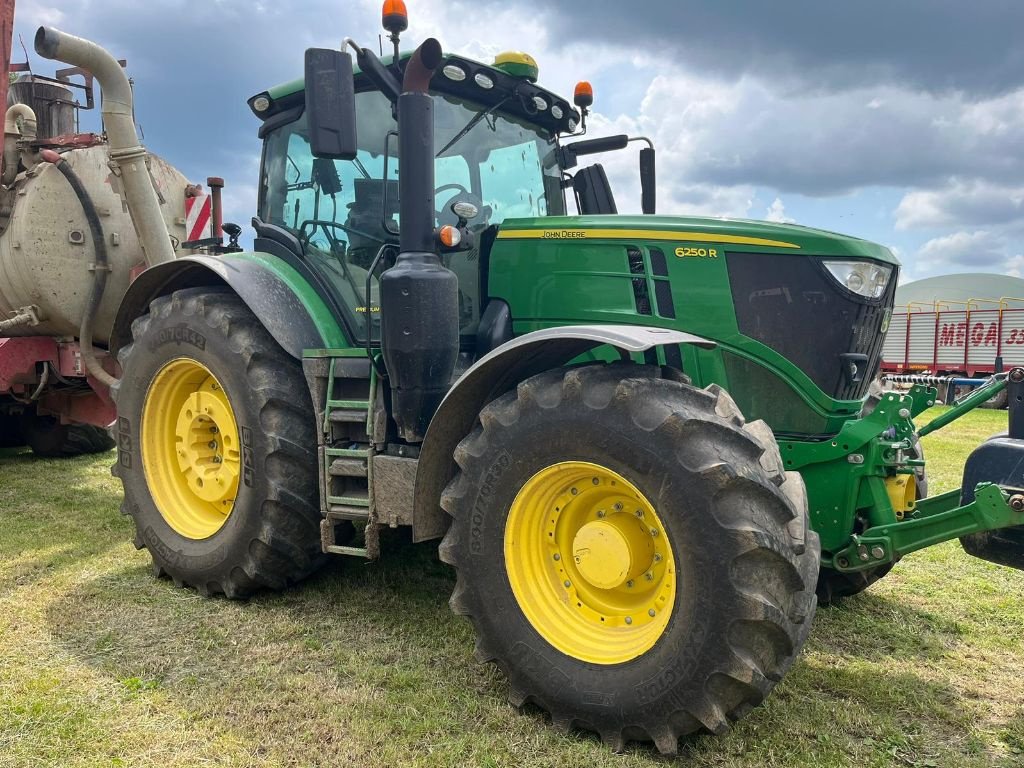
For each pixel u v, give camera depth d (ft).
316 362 11.24
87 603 11.64
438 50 9.32
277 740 7.95
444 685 9.20
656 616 8.14
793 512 7.68
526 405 8.65
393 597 12.03
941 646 10.77
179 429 13.03
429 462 9.61
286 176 13.05
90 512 16.88
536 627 8.54
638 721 7.79
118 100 15.88
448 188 11.85
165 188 20.75
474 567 8.91
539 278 11.14
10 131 18.90
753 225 10.48
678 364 10.46
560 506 8.84
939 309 61.62
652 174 14.34
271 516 11.32
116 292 19.71
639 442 7.80
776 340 10.28
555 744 8.02
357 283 11.93
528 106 12.75
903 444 9.87
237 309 12.10
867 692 9.30
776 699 9.05
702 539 7.43
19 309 19.39
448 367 10.01
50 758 7.55
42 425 23.02
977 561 14.66
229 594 11.80
